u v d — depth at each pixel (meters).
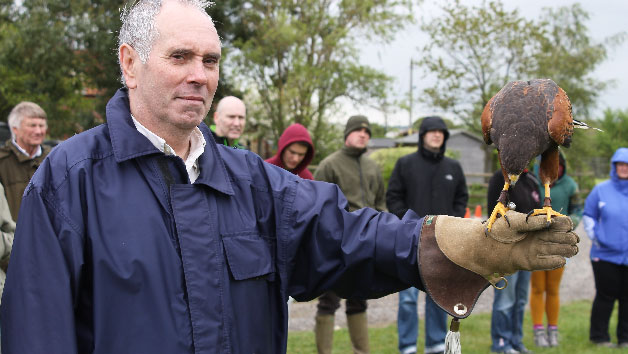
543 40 26.69
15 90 21.84
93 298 1.75
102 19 18.97
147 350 1.73
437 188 5.46
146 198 1.83
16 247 1.75
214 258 1.86
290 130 4.80
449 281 2.02
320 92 24.27
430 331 5.41
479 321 6.95
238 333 1.89
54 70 20.39
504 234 1.96
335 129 24.88
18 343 1.69
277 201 2.11
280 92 23.64
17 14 23.47
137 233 1.77
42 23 19.95
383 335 6.22
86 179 1.80
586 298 8.77
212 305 1.82
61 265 1.72
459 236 2.02
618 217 6.11
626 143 54.44
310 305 7.79
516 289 5.79
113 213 1.78
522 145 2.37
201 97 1.87
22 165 4.24
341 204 2.19
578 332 6.68
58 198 1.78
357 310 5.12
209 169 1.96
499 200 2.19
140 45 1.84
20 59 21.02
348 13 24.88
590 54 27.61
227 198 1.99
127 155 1.83
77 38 19.69
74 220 1.76
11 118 4.26
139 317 1.74
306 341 5.90
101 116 20.45
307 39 24.38
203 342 1.78
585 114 28.50
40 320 1.69
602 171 35.31
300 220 2.09
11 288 1.73
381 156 18.69
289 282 2.18
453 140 39.91
